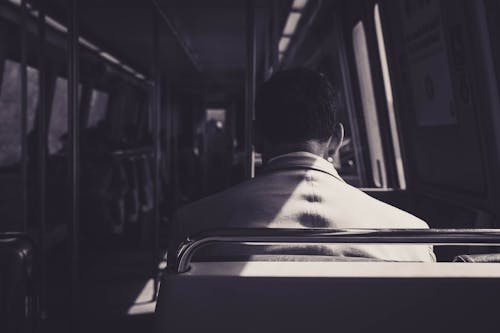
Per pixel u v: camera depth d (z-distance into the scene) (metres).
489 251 2.10
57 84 6.25
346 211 1.14
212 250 1.12
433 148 2.97
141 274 5.26
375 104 3.87
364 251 1.12
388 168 3.85
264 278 0.97
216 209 1.18
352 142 4.59
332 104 1.25
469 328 0.96
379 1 3.36
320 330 0.96
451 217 2.46
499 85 2.17
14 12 4.47
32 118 5.70
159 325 0.97
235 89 16.66
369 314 0.96
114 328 3.72
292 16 5.67
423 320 0.96
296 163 1.22
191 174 10.59
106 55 8.09
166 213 8.52
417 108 3.14
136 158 7.63
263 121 1.25
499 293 0.96
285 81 1.23
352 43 4.43
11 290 1.56
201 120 17.23
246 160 2.77
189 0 5.31
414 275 0.97
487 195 2.34
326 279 0.96
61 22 5.25
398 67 3.33
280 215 1.12
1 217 3.95
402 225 1.16
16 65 4.74
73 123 3.00
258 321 0.97
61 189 5.44
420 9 2.82
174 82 15.09
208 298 0.97
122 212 6.30
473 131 2.40
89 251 6.20
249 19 2.78
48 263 5.51
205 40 8.17
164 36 7.48
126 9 5.68
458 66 2.45
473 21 2.20
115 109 9.25
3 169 4.61
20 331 1.58
